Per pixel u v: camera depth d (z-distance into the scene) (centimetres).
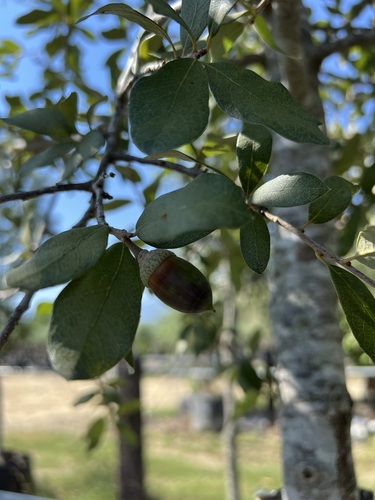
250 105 16
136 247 15
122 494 79
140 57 24
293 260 32
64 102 25
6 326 16
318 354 31
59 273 14
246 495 113
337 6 45
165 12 16
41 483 124
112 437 169
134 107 15
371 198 32
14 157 46
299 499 30
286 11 25
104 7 16
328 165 34
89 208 20
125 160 23
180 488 122
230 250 52
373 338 16
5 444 162
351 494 30
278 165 34
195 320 60
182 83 16
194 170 22
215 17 17
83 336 14
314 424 30
